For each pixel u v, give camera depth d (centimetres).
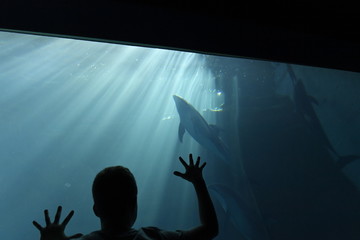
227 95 1470
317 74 1075
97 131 2269
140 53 1589
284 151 1223
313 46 212
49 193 1609
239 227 869
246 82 1390
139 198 1748
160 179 1812
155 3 143
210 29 163
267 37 188
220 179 1348
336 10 191
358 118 948
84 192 1638
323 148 1144
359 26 214
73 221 1590
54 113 2214
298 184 1152
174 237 106
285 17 186
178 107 794
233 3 161
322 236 1016
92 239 99
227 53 178
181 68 1845
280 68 1268
